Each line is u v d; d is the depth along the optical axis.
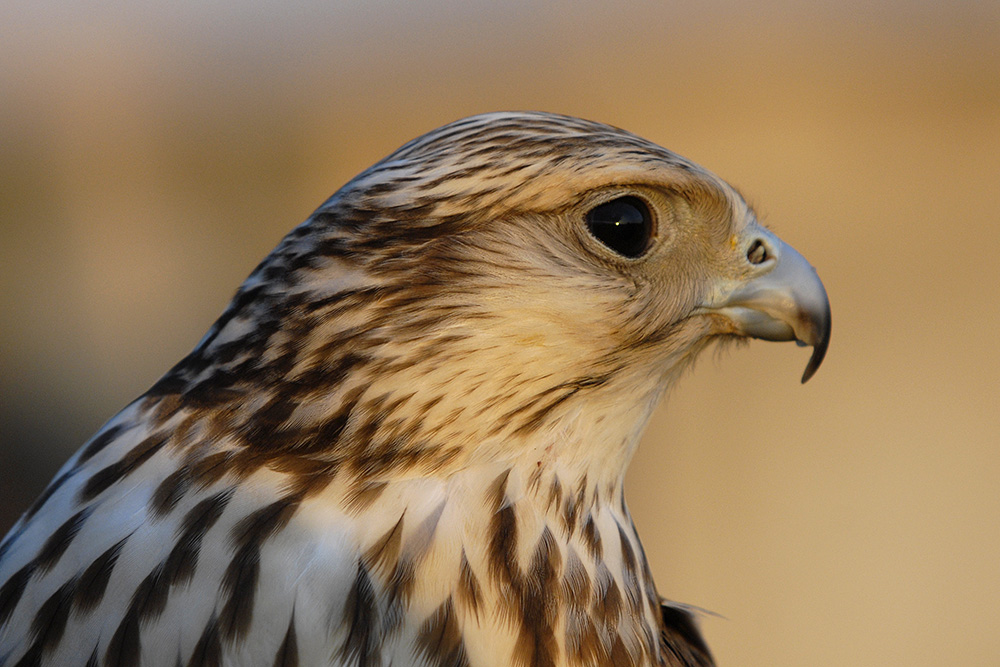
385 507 4.60
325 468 4.59
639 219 5.16
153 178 16.05
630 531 5.46
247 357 4.74
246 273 14.85
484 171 4.87
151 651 4.27
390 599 4.44
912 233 15.90
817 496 12.63
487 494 4.82
